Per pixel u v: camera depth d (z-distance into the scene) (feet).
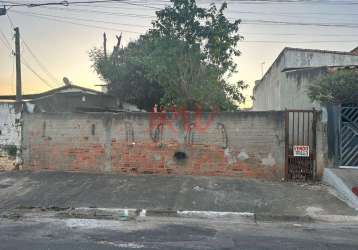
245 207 31.40
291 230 26.66
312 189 36.14
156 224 27.89
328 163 38.83
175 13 59.41
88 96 82.38
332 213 30.09
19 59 70.95
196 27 59.67
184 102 60.70
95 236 24.49
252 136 40.14
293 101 62.39
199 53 59.98
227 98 62.75
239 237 24.61
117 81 82.23
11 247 22.06
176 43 59.57
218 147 40.70
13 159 44.29
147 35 61.52
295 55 66.13
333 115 38.96
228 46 60.23
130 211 30.60
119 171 42.27
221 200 33.04
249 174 40.22
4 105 44.50
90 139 42.78
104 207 31.45
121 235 24.80
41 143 43.75
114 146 42.34
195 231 25.99
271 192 35.24
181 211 30.42
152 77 64.18
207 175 40.88
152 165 41.78
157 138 41.65
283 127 39.58
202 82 61.00
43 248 21.89
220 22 60.08
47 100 67.41
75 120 43.06
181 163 41.34
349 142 38.86
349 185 34.63
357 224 28.50
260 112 39.96
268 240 23.99
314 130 39.14
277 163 39.65
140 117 41.91
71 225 27.35
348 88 39.58
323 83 41.27
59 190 36.14
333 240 24.16
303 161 39.32
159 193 34.88
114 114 42.34
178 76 61.00
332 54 65.51
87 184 37.86
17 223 27.96
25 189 36.70
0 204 32.83
